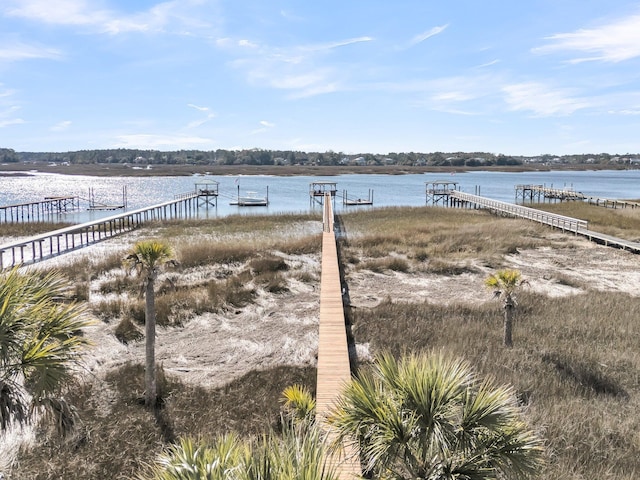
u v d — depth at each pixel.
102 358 13.18
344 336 12.70
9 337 4.88
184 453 3.65
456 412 4.46
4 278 5.32
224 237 34.59
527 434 4.60
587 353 13.20
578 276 23.58
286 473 3.21
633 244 28.73
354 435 4.59
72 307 5.59
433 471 4.28
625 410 10.03
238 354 13.92
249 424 9.73
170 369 12.77
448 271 24.23
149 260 10.70
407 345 13.94
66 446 8.72
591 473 7.48
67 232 28.78
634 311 17.17
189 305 17.69
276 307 18.38
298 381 11.96
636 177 150.88
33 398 5.11
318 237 31.53
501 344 14.04
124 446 8.91
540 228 37.00
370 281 22.55
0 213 55.69
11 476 7.87
